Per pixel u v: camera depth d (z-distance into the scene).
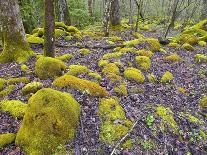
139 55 3.29
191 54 3.80
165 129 1.95
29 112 1.68
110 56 3.14
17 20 3.04
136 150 1.69
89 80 2.45
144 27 6.66
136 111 2.07
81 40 4.34
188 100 2.53
